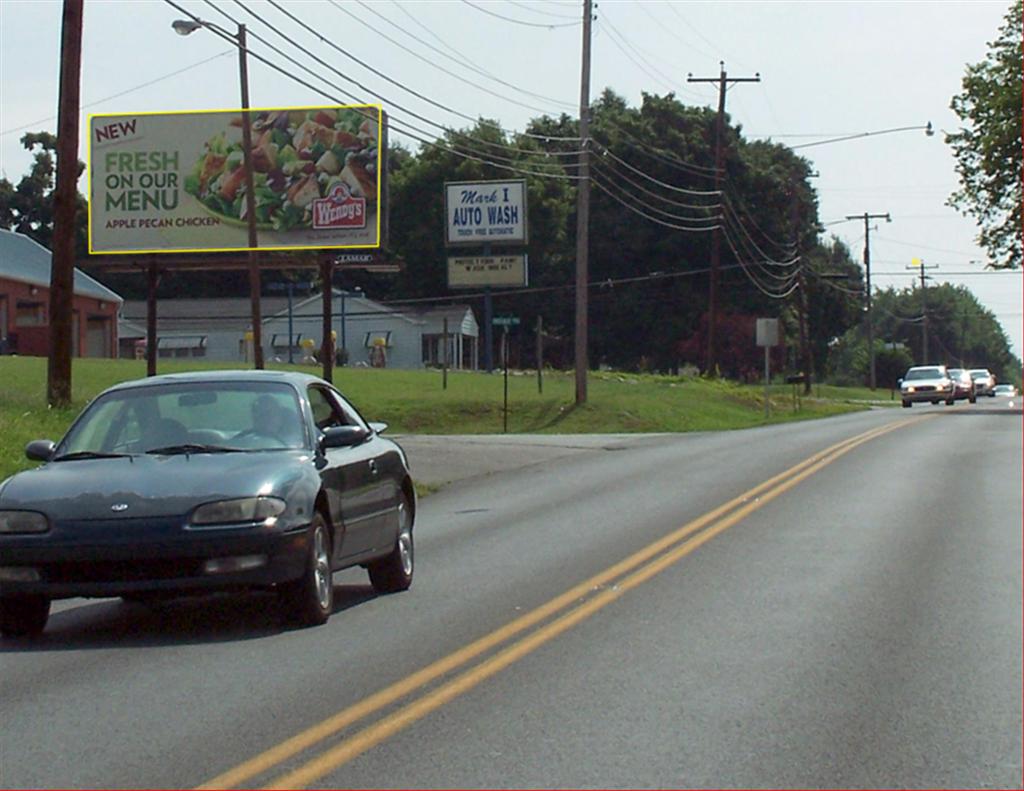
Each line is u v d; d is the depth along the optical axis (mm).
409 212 88438
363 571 14578
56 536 9969
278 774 6914
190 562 10016
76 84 24312
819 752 7367
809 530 16625
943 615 11305
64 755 7297
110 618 11711
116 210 46562
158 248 46500
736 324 87688
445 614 11422
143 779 6852
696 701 8445
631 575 13344
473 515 18969
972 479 22859
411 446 31812
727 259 89250
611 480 23734
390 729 7758
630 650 9938
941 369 69750
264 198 45688
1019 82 56188
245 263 46062
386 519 12352
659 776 6914
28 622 10688
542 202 86812
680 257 89312
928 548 15109
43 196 92312
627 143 89562
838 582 12914
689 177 89188
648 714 8117
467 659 9602
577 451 30719
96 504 10070
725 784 6797
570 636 10461
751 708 8281
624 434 38594
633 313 89812
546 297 90688
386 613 11500
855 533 16359
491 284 67562
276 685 8852
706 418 49500
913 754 7355
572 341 94875
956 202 59188
